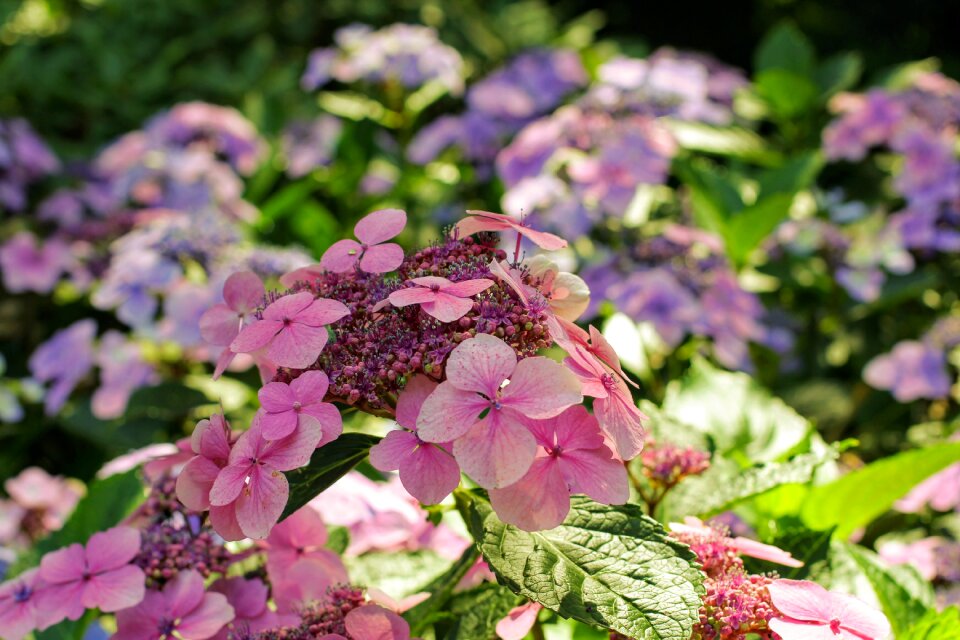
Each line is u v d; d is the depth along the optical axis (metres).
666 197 1.04
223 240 0.85
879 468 0.55
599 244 0.88
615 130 0.91
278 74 1.61
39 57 1.56
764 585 0.41
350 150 1.19
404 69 1.17
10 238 1.29
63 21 1.69
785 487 0.56
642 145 0.89
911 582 0.53
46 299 1.22
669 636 0.38
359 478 0.52
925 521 0.79
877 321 1.12
